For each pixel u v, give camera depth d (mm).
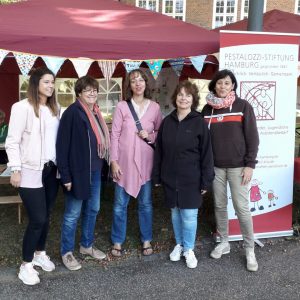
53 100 3209
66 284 3354
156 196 5746
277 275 3568
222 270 3645
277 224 4328
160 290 3303
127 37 4324
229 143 3562
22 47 3949
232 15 24078
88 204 3621
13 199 4570
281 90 4137
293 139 4246
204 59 4434
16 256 3791
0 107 7594
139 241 4207
